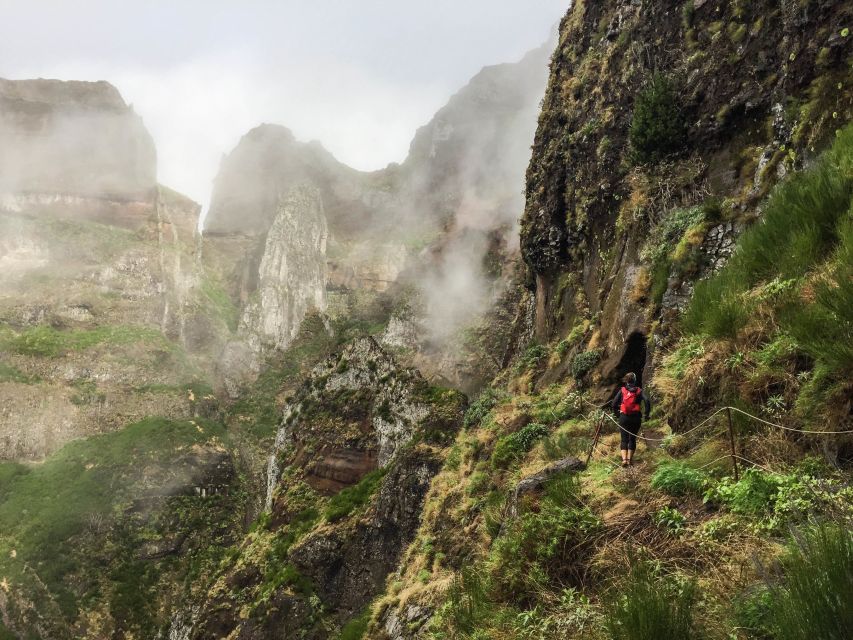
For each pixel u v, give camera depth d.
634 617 5.62
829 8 13.88
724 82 16.88
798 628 4.41
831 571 4.39
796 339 8.15
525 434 17.83
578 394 17.70
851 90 12.53
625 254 18.55
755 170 14.91
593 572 7.63
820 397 7.38
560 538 8.28
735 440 8.35
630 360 16.06
